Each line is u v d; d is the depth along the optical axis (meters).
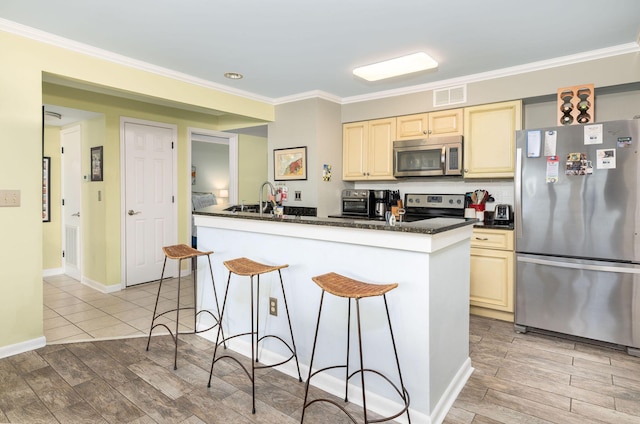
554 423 1.93
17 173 2.62
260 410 2.04
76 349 2.77
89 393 2.19
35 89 2.65
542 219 2.98
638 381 2.34
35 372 2.42
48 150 4.90
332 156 4.42
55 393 2.18
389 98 4.16
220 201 8.50
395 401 1.99
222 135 5.46
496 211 3.74
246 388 2.26
